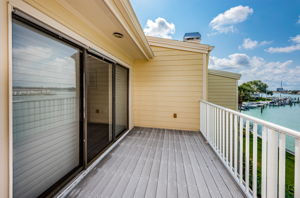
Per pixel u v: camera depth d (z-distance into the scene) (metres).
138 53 3.63
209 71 6.54
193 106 4.09
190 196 1.53
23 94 1.21
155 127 4.34
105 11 1.68
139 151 2.69
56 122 1.57
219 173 1.97
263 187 1.26
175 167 2.12
